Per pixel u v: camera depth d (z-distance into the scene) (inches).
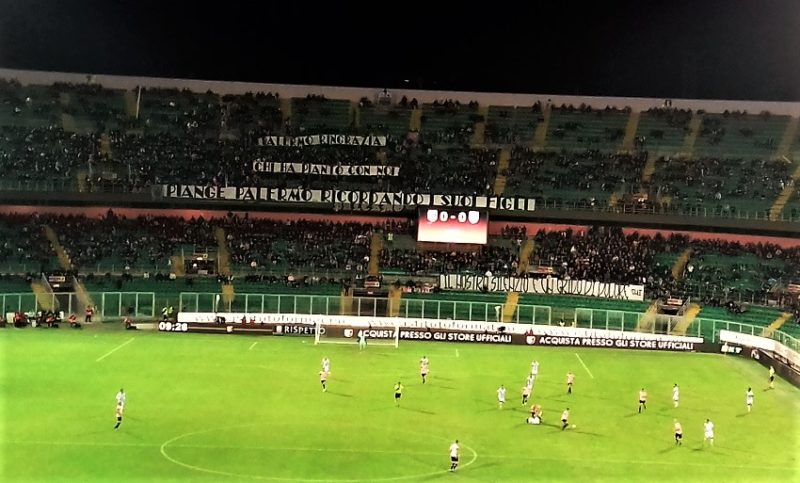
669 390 1886.1
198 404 1615.4
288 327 2452.0
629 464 1334.9
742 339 2332.7
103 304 2488.9
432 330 2456.9
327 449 1358.3
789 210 2797.7
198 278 2664.9
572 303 2635.3
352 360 2118.6
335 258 2802.7
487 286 2679.6
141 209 2878.9
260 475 1221.1
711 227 2805.1
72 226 2787.9
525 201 2859.3
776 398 1836.9
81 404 1583.4
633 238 2859.3
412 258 2810.0
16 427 1419.8
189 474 1214.9
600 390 1862.7
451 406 1668.3
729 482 1259.8
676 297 2618.1
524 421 1571.1
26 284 2554.1
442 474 1253.7
